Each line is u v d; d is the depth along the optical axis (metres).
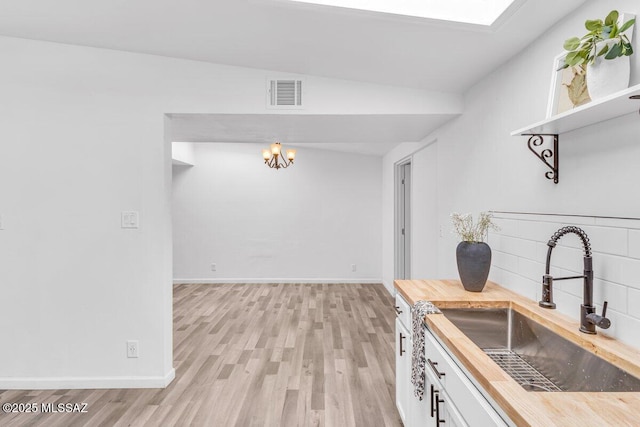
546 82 1.72
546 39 1.72
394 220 5.34
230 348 3.35
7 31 2.42
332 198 6.27
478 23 1.73
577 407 0.87
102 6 1.97
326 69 2.52
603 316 1.28
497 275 2.14
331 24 1.90
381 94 2.67
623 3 1.28
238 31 2.09
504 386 0.97
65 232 2.58
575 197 1.52
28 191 2.57
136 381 2.60
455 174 2.81
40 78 2.56
